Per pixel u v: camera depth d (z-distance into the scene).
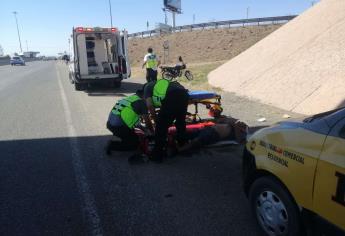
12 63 58.94
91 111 10.99
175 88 5.74
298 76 11.44
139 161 6.02
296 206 3.15
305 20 16.23
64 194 4.86
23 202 4.65
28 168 5.89
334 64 10.73
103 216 4.23
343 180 2.63
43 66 52.50
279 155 3.29
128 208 4.41
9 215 4.32
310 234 3.02
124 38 16.50
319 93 9.85
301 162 3.02
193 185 5.05
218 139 6.30
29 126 9.03
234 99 12.01
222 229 3.86
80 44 15.94
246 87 13.45
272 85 12.09
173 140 6.14
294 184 3.08
